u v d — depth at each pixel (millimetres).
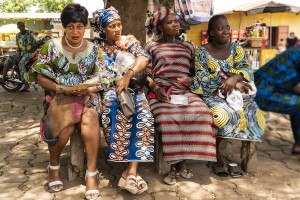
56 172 3291
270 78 2568
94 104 3262
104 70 3346
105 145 4391
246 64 3812
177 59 3711
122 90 3209
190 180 3523
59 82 3197
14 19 21047
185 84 3725
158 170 3611
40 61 3178
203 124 3354
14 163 3846
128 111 3178
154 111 3482
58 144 3174
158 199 3141
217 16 3754
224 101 3654
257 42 11234
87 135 3094
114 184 3408
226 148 4340
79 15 3074
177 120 3367
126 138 3207
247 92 3646
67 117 3105
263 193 3279
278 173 3703
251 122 3564
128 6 4957
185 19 5027
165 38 3824
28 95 7883
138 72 3342
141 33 5035
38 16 20031
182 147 3354
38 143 4492
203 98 3742
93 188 3119
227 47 3811
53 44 3168
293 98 2514
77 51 3199
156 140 3598
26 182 3408
